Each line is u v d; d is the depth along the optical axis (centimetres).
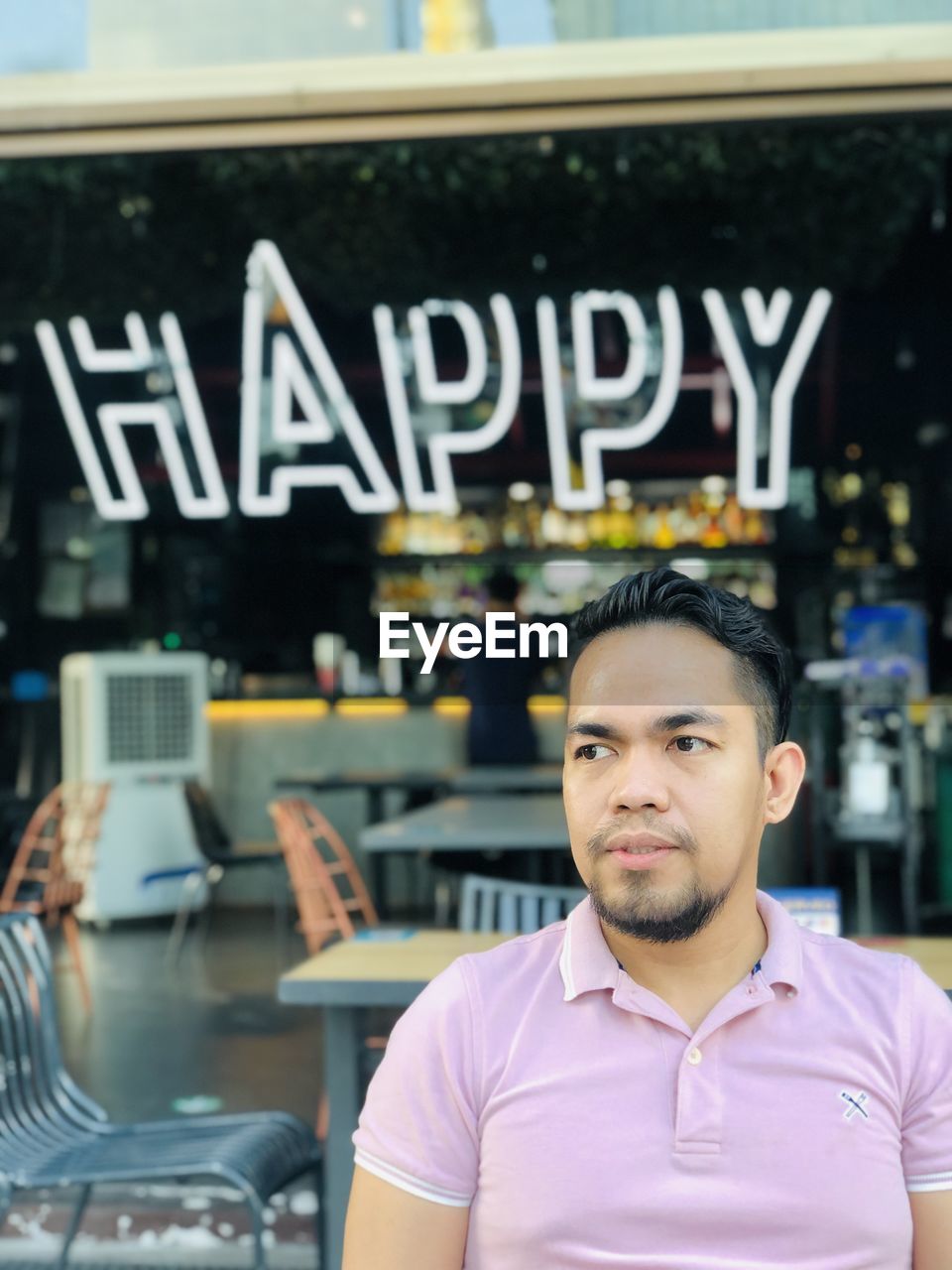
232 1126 272
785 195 643
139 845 820
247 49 442
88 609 1034
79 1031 564
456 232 690
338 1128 241
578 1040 119
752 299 705
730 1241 114
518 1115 118
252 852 707
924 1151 119
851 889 788
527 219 685
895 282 905
